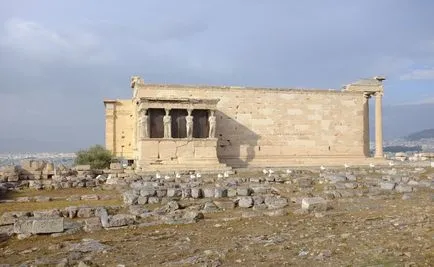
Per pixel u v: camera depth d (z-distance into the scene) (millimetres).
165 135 44625
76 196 27062
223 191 24984
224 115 50750
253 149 51562
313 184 30234
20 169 36406
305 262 11406
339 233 15242
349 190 26812
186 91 49594
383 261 11008
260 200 22625
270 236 15227
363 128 56688
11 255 13805
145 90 48344
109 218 17922
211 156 45500
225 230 16938
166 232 16719
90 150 49531
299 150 53438
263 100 52344
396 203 22625
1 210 22438
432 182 29125
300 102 53875
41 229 16625
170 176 36562
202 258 12219
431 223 15961
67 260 12555
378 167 44188
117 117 52844
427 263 10609
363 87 57031
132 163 49875
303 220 18438
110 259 12750
